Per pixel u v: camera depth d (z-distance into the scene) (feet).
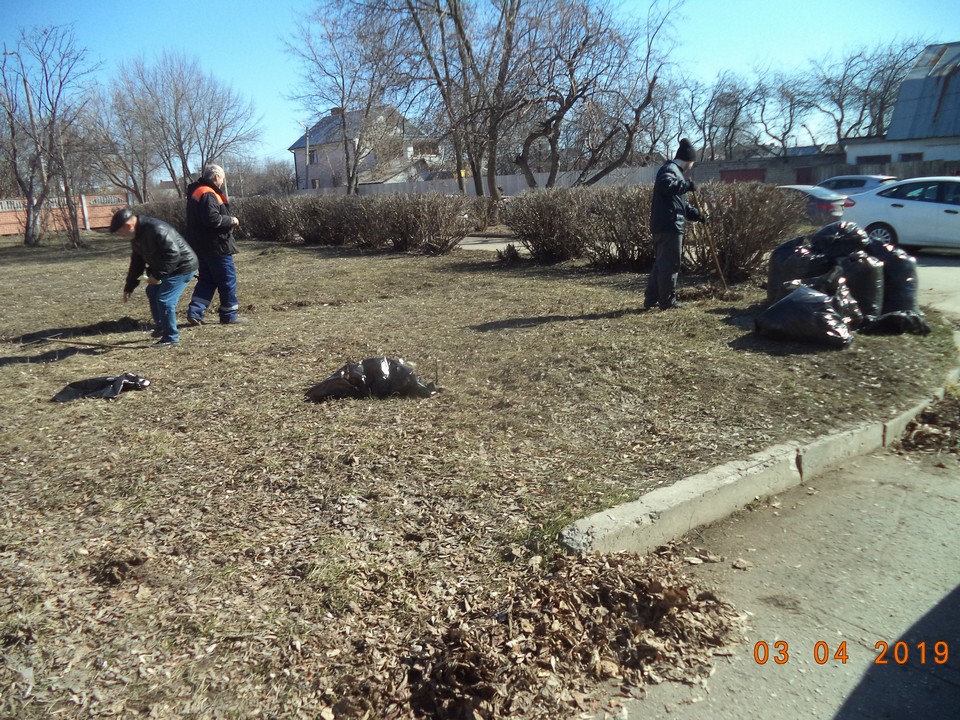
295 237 77.77
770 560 11.58
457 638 8.96
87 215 117.80
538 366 19.40
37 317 32.30
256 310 32.68
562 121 83.41
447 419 16.03
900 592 10.72
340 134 134.92
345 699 8.15
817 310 20.70
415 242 55.67
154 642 8.94
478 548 10.93
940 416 17.03
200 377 20.20
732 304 27.12
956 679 8.98
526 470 13.42
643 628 9.64
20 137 101.81
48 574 10.39
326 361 21.36
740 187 32.86
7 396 19.11
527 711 8.28
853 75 161.17
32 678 8.38
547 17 75.31
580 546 10.79
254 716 7.91
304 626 9.21
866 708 8.54
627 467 13.57
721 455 14.07
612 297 29.96
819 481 14.43
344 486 12.78
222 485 13.05
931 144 97.76
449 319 27.02
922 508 13.21
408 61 82.23
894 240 45.34
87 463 14.20
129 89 145.18
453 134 81.15
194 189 27.43
